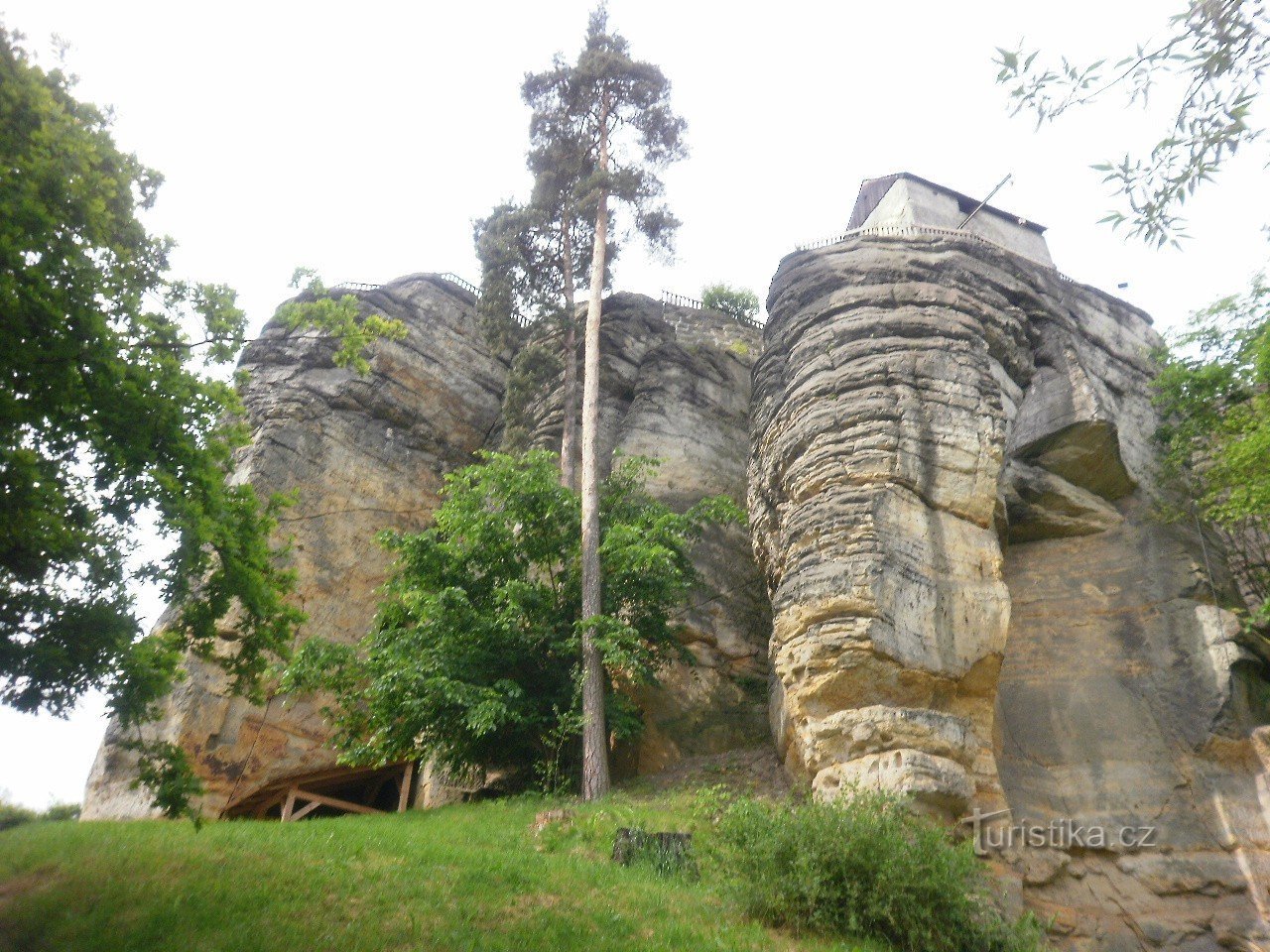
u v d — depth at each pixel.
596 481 21.02
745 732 20.27
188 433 11.42
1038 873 15.73
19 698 9.68
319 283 14.64
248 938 8.64
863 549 16.69
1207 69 8.06
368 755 18.47
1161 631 18.61
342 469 25.83
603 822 14.62
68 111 11.89
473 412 29.50
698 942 10.09
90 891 9.45
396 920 9.56
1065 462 20.56
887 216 27.47
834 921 10.98
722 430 26.42
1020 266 22.98
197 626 11.54
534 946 9.41
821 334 20.62
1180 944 15.20
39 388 10.02
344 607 24.00
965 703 16.48
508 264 26.94
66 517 10.23
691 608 21.75
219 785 20.41
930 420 18.53
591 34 30.25
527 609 19.11
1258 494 18.20
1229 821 16.27
